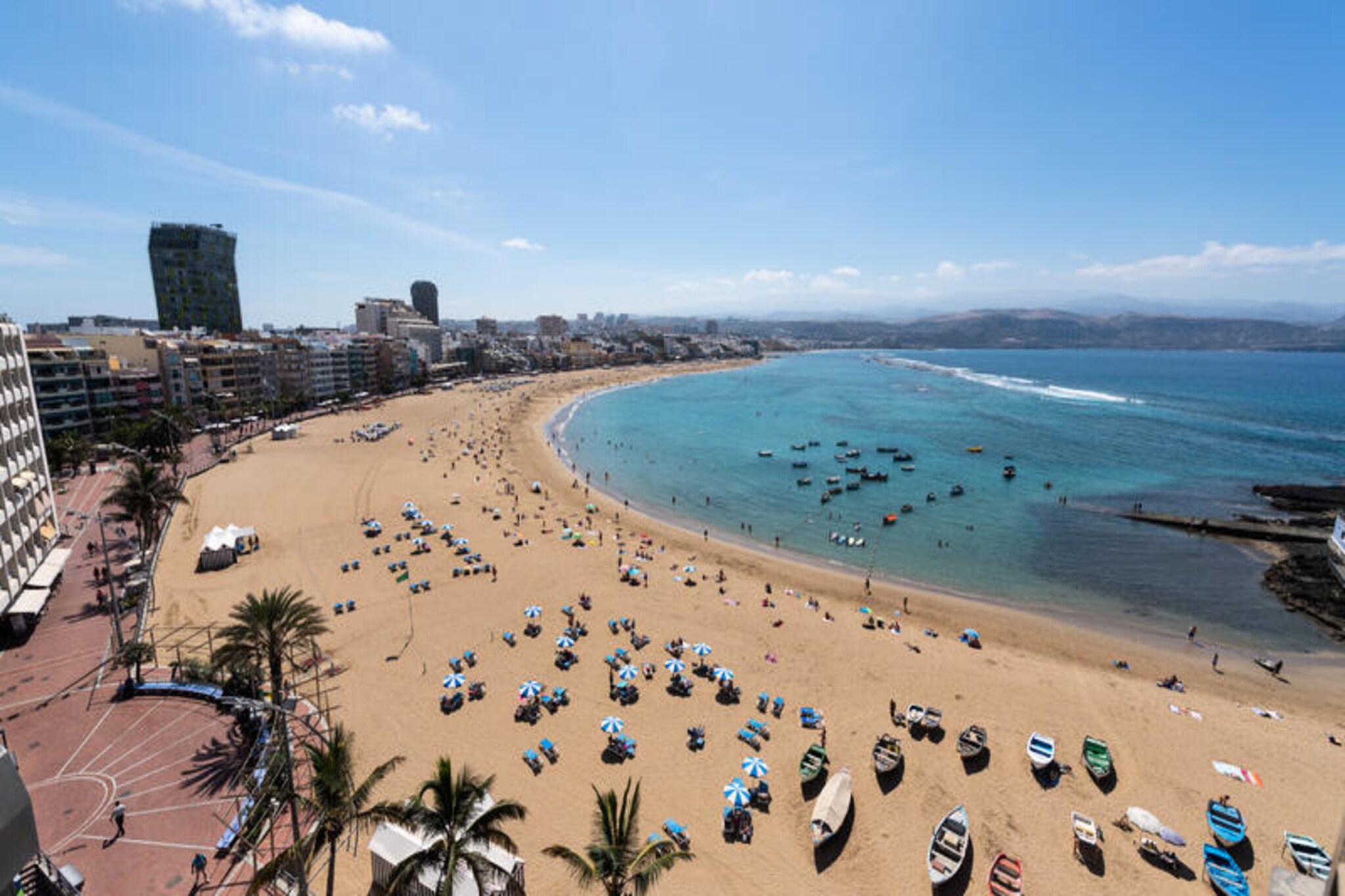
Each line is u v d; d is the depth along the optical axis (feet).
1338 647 186.50
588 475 388.57
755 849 105.70
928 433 545.44
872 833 109.70
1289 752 134.51
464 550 238.07
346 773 79.92
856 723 139.85
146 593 174.50
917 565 248.52
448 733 131.44
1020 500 342.64
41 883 82.43
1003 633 191.11
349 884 92.89
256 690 124.67
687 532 286.87
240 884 88.02
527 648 167.94
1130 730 139.64
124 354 431.84
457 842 69.67
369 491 313.94
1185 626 198.29
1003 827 111.75
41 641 154.10
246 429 475.72
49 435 346.13
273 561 219.41
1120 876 102.47
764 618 191.42
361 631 172.96
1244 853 107.76
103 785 104.99
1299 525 289.12
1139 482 376.68
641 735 133.59
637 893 69.05
